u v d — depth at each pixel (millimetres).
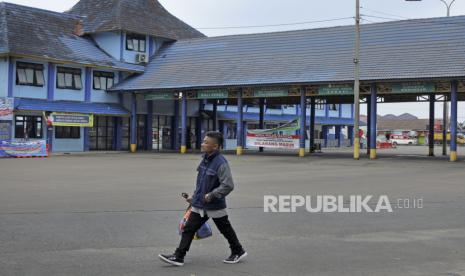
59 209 11836
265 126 57375
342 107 66938
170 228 9828
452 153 30547
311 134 42438
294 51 37781
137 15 45406
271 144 38312
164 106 46219
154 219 10711
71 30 43500
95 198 13656
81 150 40062
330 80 32656
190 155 36125
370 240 8945
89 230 9586
